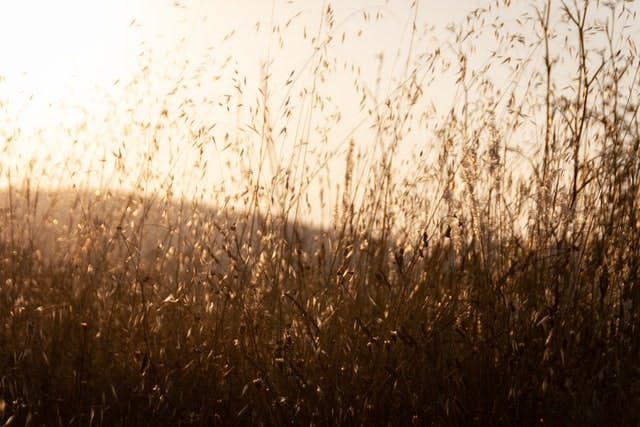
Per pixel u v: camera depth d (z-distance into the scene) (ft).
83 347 10.93
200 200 13.03
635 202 11.43
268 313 11.29
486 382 10.16
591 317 10.75
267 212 12.24
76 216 13.38
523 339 10.36
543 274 10.89
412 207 12.23
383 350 10.23
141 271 12.24
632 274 10.97
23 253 12.82
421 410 9.96
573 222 11.24
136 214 12.82
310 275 12.02
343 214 12.47
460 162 11.81
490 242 11.39
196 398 10.73
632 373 10.19
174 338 11.40
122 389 10.93
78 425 10.50
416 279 11.30
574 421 9.82
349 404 10.03
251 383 10.59
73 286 12.41
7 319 12.08
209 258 12.17
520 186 11.64
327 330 10.85
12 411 10.53
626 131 11.55
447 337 10.62
